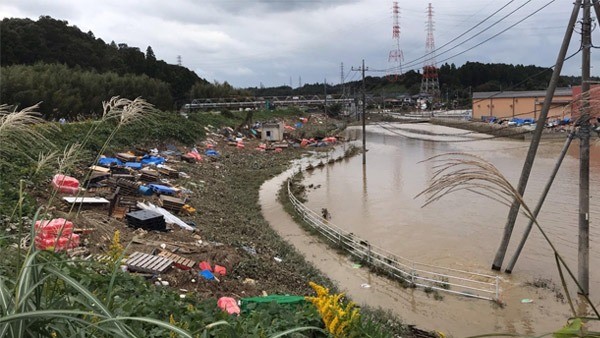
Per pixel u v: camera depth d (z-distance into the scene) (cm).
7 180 1216
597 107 270
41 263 254
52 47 6072
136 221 1323
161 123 3388
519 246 1431
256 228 1828
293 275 1269
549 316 1159
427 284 1365
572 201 2281
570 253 1588
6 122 295
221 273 1100
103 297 409
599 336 223
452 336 1055
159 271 973
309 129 6675
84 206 1376
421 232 1889
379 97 9312
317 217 2062
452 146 4875
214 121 5116
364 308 1134
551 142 4484
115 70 6581
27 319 223
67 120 3434
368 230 1945
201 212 1792
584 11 1173
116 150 2434
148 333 424
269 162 3862
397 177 3253
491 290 1312
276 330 488
